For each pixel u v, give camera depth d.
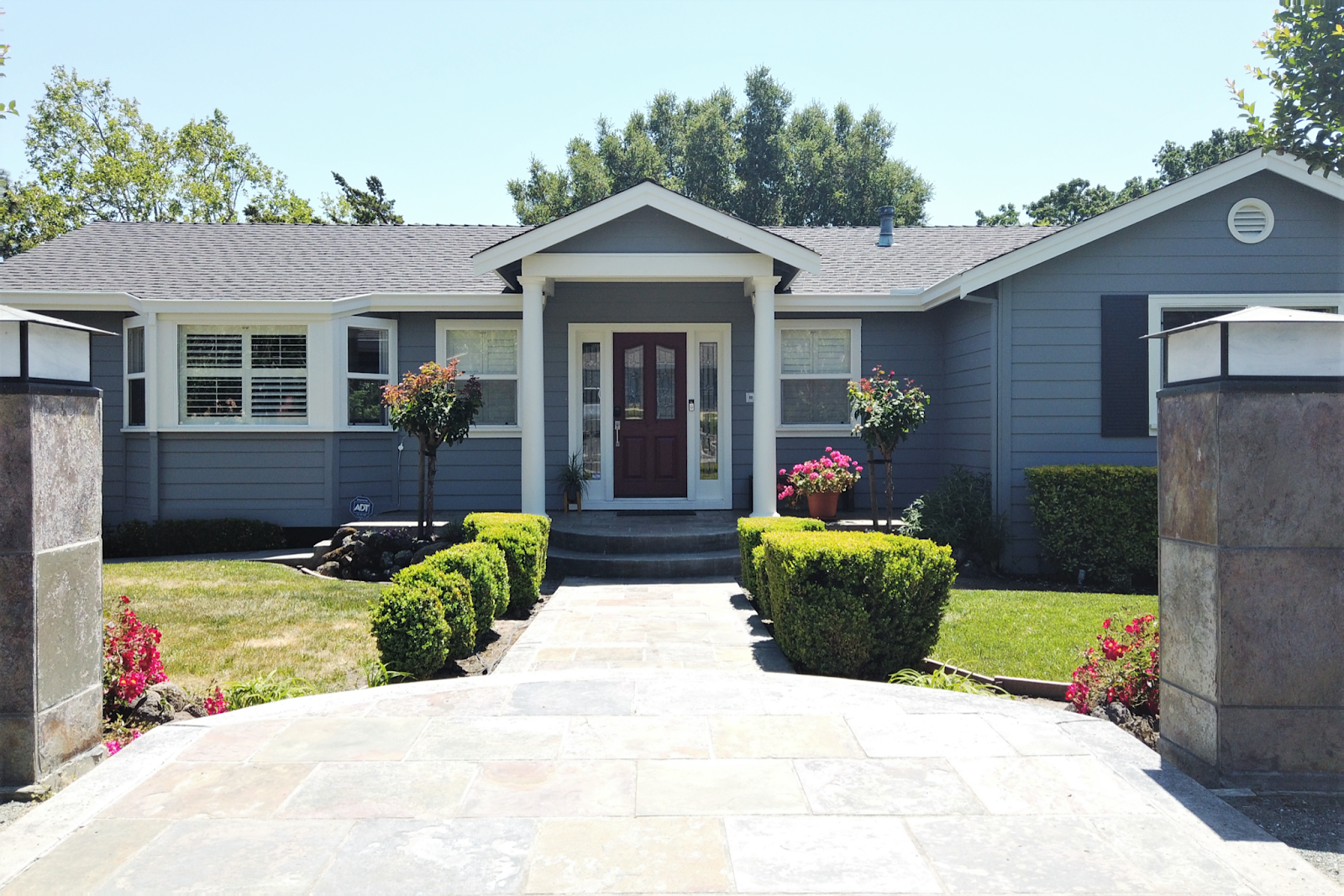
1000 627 6.38
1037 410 9.39
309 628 6.53
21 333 3.35
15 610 3.36
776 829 2.84
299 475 10.73
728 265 9.59
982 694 4.56
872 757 3.46
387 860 2.64
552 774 3.29
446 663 5.70
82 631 3.70
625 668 5.40
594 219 9.37
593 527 9.74
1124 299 9.30
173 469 10.70
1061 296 9.35
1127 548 8.57
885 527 9.95
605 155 37.03
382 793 3.13
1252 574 3.19
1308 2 5.25
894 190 36.25
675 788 3.16
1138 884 2.50
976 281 9.20
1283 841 2.83
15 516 3.36
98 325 10.97
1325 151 5.48
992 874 2.55
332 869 2.59
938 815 2.94
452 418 9.35
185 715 4.48
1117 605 7.19
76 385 3.72
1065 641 5.98
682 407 11.61
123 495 11.09
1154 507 8.55
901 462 11.46
